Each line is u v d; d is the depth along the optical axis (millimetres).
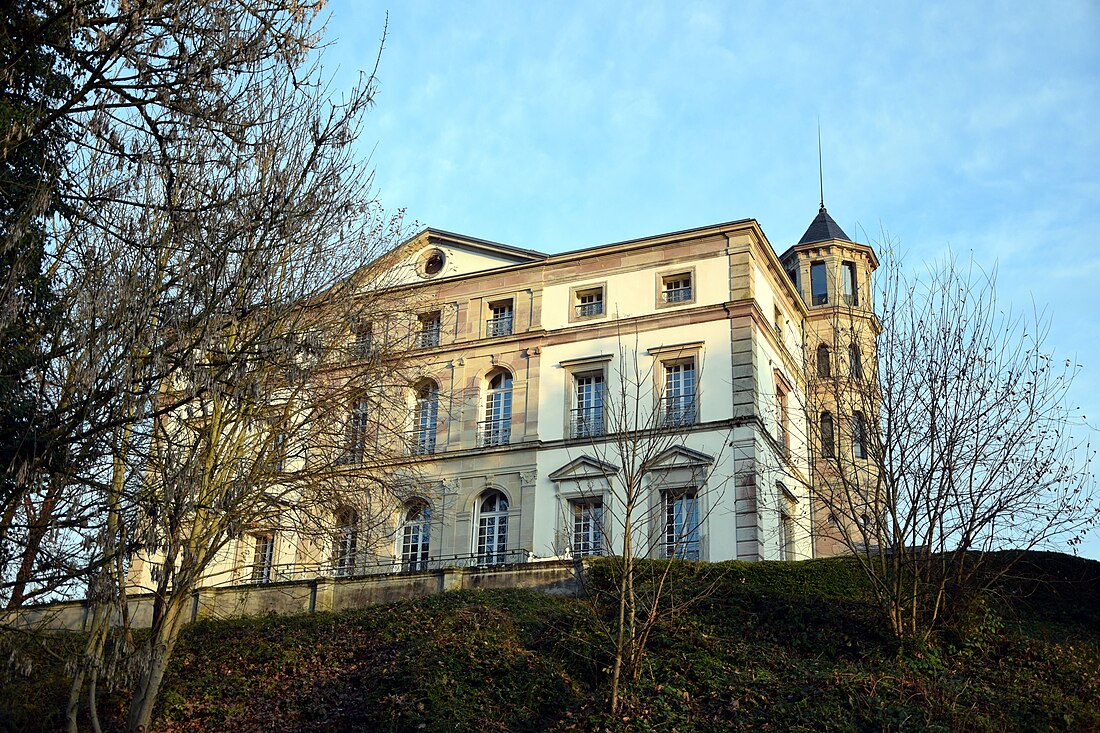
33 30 15914
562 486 36844
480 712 22188
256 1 16844
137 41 15852
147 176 17219
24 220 15641
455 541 37844
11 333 16156
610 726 20516
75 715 19250
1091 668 22297
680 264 39062
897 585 23078
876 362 24750
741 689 21406
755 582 27625
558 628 25297
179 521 19938
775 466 37344
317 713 23141
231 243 17219
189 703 24391
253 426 24359
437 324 42156
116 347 16203
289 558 38000
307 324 21281
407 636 26062
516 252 41500
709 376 37031
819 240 50500
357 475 26094
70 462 16297
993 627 23375
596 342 38938
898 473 23484
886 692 20875
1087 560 27516
